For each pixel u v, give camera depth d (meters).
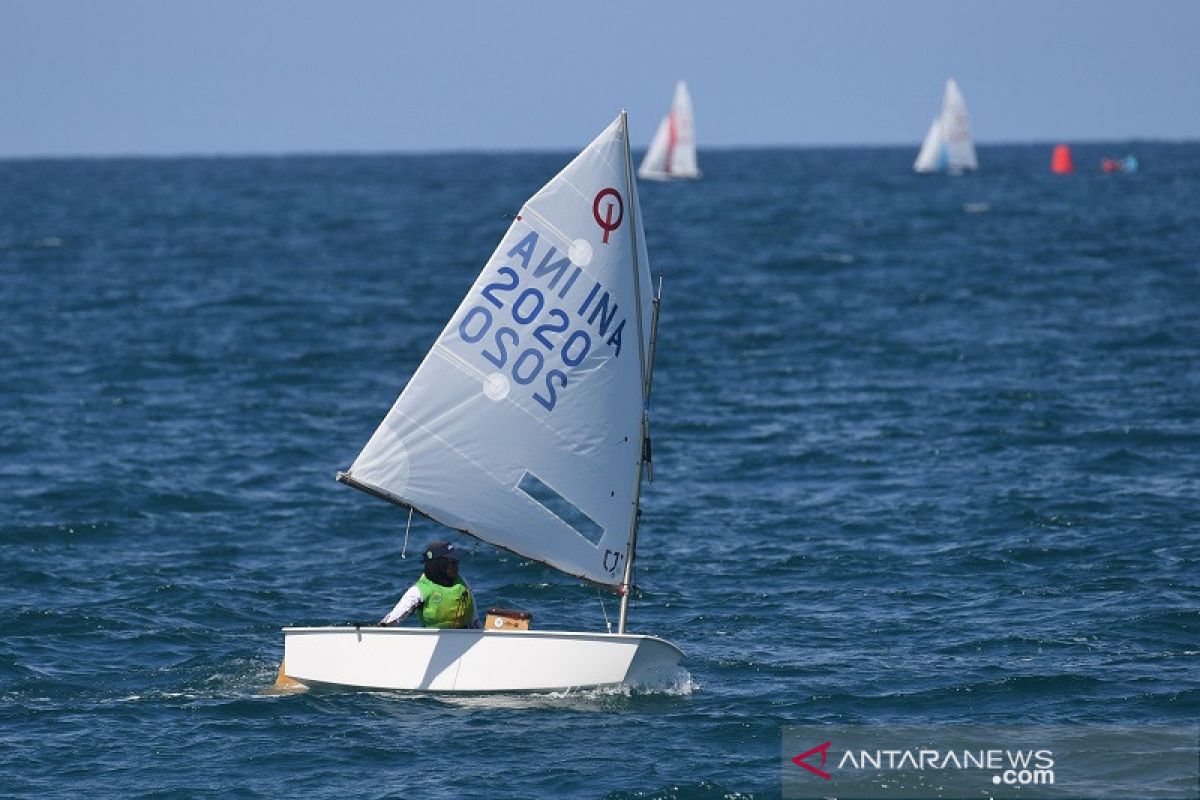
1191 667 73.44
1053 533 100.56
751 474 121.56
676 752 63.19
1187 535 98.81
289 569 95.44
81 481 118.75
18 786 59.97
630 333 73.69
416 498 71.62
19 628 81.31
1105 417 139.50
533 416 72.50
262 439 137.00
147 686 72.25
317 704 68.69
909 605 85.88
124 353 185.38
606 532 74.19
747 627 82.25
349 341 196.62
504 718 66.94
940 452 127.38
